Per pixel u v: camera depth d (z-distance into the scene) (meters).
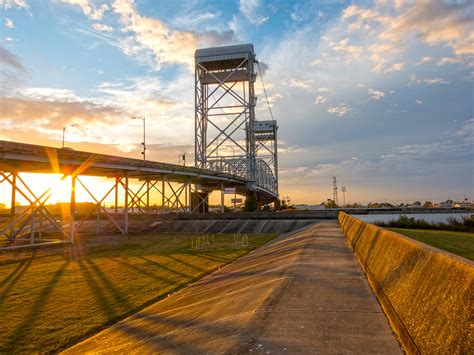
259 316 7.85
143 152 65.56
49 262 27.97
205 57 102.56
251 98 103.56
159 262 25.75
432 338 4.12
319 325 6.91
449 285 4.20
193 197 93.38
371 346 5.74
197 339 7.73
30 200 40.94
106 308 14.03
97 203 54.66
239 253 29.27
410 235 23.77
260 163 124.56
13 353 9.90
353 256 15.45
